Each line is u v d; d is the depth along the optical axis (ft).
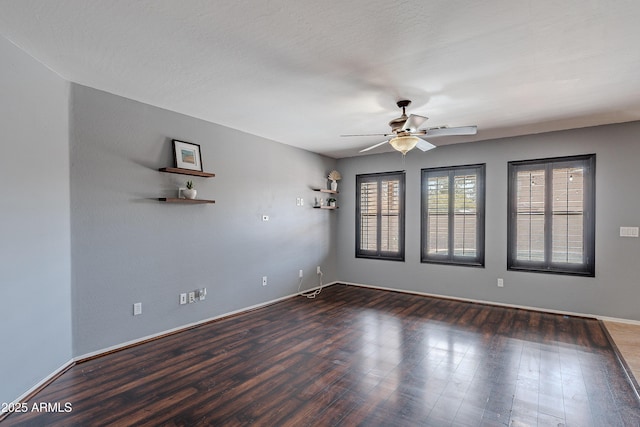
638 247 13.12
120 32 7.02
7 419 6.97
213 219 13.64
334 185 20.31
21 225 7.70
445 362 9.75
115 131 10.54
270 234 16.40
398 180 19.06
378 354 10.32
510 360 9.88
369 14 6.35
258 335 11.96
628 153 13.28
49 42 7.40
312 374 9.00
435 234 17.78
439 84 9.63
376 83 9.61
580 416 7.13
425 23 6.64
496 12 6.25
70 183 9.51
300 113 12.41
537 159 15.05
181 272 12.46
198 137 13.04
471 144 16.71
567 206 14.46
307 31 6.98
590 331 12.35
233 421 6.93
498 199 15.98
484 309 15.37
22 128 7.73
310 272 19.11
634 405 7.54
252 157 15.42
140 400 7.72
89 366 9.39
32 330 8.00
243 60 8.29
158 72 8.99
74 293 9.59
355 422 6.91
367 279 20.04
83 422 6.88
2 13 6.29
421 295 18.07
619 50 7.66
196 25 6.77
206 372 9.11
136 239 11.10
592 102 11.04
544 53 7.82
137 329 11.12
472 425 6.82
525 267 15.40
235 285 14.56
